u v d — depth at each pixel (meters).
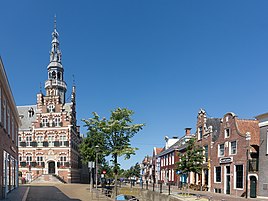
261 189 25.31
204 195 27.00
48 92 56.66
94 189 30.72
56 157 52.25
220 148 33.31
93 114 29.44
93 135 29.64
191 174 40.19
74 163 55.81
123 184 47.16
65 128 52.75
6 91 21.14
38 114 54.12
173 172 49.44
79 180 59.53
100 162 30.94
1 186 18.48
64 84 60.56
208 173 35.50
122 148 28.25
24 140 53.75
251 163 27.19
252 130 29.61
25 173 52.50
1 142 18.58
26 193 23.80
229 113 31.75
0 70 17.66
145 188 36.50
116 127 27.73
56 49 61.38
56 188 31.70
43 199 20.20
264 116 25.61
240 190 28.03
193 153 31.25
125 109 28.52
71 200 20.20
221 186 31.92
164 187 41.22
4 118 20.50
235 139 29.97
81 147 33.78
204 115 38.62
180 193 29.61
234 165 29.69
